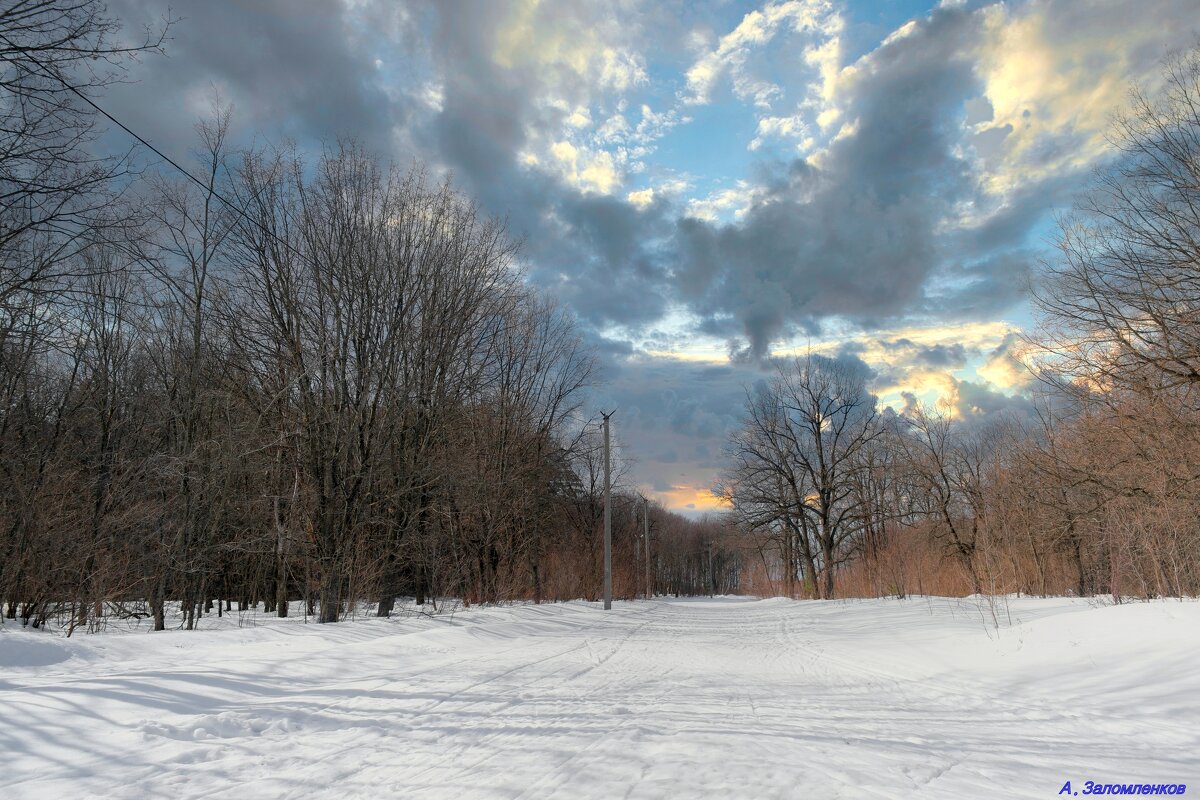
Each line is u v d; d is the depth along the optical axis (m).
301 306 19.69
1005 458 27.48
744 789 5.24
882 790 5.29
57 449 18.05
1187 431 19.09
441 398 24.38
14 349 15.31
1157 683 8.94
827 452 50.53
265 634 14.16
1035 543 26.41
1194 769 5.97
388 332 21.42
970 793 5.28
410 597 31.39
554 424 35.06
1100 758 6.31
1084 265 20.75
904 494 41.91
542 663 12.91
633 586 50.59
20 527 15.09
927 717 8.26
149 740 6.38
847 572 45.62
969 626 16.25
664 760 6.04
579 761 6.00
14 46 10.56
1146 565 16.56
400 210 22.50
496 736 6.94
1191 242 18.91
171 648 11.91
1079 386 21.69
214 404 20.91
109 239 14.19
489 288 26.06
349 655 12.19
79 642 10.94
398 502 21.75
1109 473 21.17
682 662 13.85
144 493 17.89
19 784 5.24
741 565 108.75
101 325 21.30
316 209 20.66
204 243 19.64
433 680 10.49
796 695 9.86
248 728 7.12
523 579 32.19
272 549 20.67
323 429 19.52
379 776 5.57
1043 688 9.81
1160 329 19.64
